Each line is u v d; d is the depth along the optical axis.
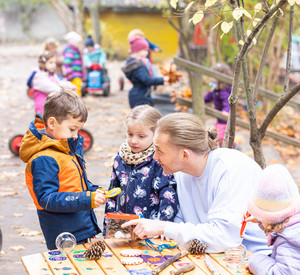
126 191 3.12
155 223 2.63
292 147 8.63
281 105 3.26
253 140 3.43
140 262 2.49
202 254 2.59
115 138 8.68
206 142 2.70
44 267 2.45
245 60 3.27
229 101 3.22
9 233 4.93
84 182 3.04
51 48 9.05
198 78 6.84
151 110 3.07
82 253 2.61
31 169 2.82
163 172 2.94
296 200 2.16
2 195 5.96
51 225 2.93
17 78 15.78
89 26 22.44
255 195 2.21
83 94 12.43
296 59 12.96
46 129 2.92
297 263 2.14
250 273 2.37
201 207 2.87
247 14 2.79
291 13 3.30
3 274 4.05
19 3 34.12
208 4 2.92
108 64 19.94
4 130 9.25
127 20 21.73
